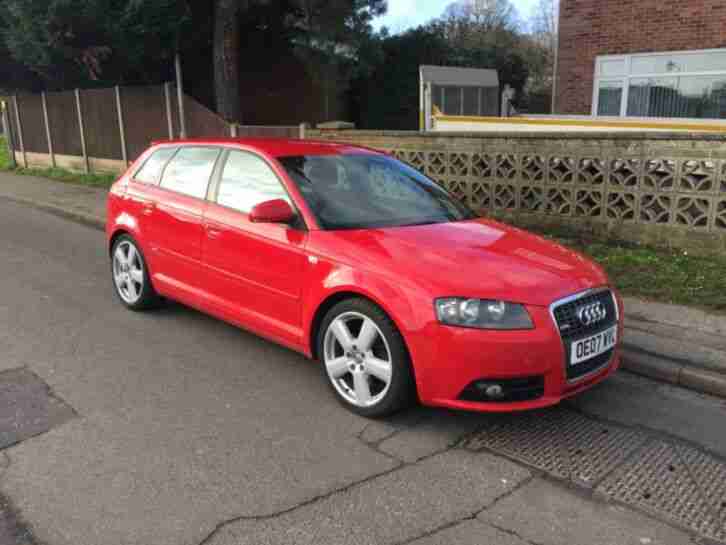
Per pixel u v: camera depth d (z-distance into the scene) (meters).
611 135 7.71
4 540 2.89
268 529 2.99
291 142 5.30
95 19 14.70
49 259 8.38
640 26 12.72
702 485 3.43
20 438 3.78
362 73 19.03
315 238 4.27
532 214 8.59
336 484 3.36
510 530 3.02
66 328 5.68
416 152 9.66
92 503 3.16
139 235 5.79
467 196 9.22
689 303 5.93
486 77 20.69
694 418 4.20
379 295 3.81
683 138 7.18
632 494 3.33
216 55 16.50
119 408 4.18
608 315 4.04
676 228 7.39
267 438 3.82
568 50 13.75
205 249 5.08
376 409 3.97
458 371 3.61
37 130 19.00
